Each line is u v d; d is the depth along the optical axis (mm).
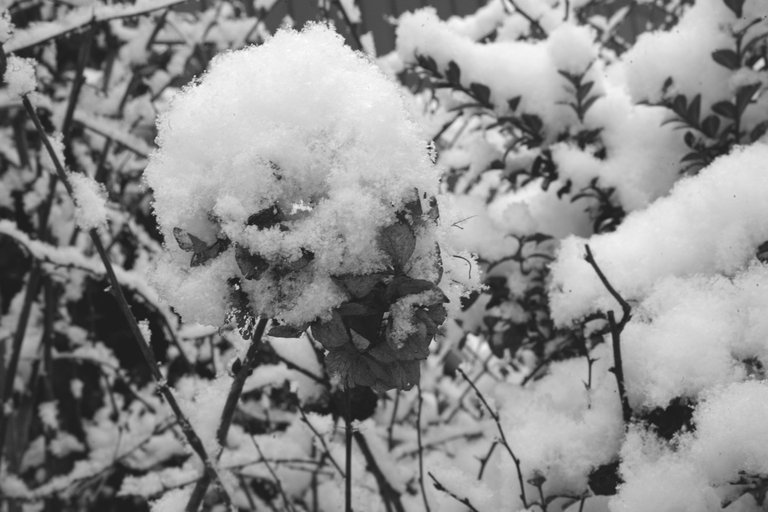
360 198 565
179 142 602
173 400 697
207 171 595
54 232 1337
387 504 865
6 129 1433
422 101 1394
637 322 799
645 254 822
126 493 946
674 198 854
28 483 1363
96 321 1390
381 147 583
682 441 704
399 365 556
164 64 1477
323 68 604
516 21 1198
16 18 1400
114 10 974
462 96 1036
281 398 1140
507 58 999
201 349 1336
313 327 561
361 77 605
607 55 1354
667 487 679
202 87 617
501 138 1252
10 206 1322
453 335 1087
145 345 693
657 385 729
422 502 933
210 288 584
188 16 1515
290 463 1043
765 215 778
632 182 942
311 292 559
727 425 667
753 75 889
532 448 785
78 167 1406
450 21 1255
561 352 938
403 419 1176
